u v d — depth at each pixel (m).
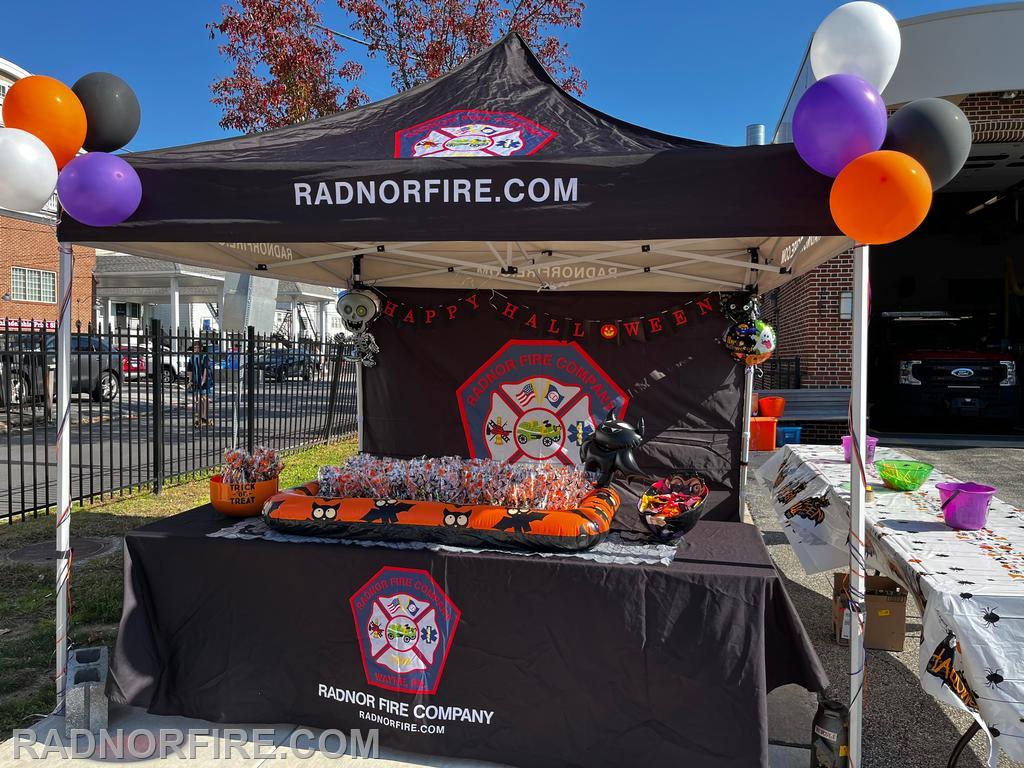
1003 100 8.81
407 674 2.60
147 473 7.38
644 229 2.21
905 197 1.93
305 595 2.68
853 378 2.28
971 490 2.71
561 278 4.13
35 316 19.88
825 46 2.21
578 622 2.46
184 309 30.61
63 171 2.42
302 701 2.72
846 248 2.73
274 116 9.23
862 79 2.05
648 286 4.12
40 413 11.61
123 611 2.76
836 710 2.36
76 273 21.09
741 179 2.17
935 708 3.00
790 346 11.43
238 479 3.07
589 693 2.46
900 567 2.40
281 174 2.40
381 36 9.81
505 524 2.57
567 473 2.83
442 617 2.56
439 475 2.77
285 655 2.71
